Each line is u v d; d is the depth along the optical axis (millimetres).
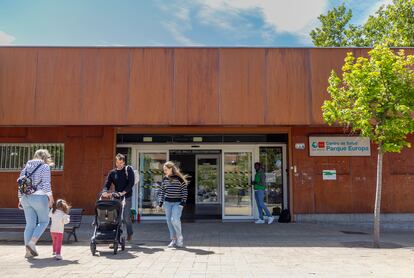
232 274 6379
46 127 13648
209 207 16672
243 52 12055
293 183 13516
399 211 13414
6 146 13625
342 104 9492
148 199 14227
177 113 11812
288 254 8117
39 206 7617
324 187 13477
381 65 8906
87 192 13406
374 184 13500
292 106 11914
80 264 7043
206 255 7941
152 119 11797
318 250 8586
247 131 14102
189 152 14547
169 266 6918
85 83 11891
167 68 11961
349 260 7551
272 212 14070
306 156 13586
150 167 14328
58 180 13477
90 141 13633
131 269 6672
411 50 12234
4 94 11844
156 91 11875
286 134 14195
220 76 11953
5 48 11969
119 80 11906
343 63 12109
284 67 12047
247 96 11914
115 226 8156
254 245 9180
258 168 13453
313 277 6234
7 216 10023
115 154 13758
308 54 12117
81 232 11281
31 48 11984
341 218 13328
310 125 12266
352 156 13602
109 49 12016
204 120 11805
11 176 13469
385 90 8867
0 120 11781
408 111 8539
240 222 13570
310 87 12000
